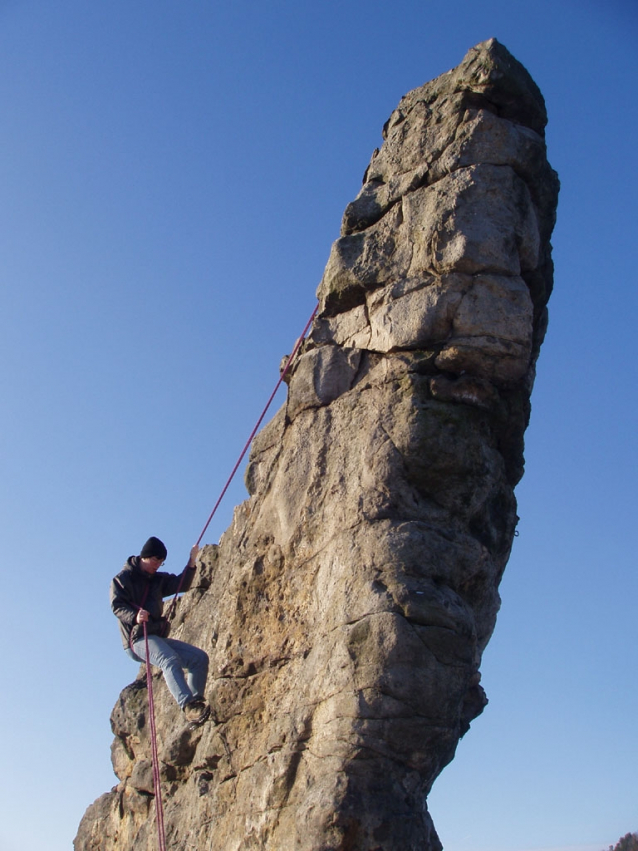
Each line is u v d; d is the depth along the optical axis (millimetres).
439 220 10383
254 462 12008
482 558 9875
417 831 8727
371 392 10422
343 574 9664
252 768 10031
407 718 8844
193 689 10836
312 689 9500
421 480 9828
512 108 10930
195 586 13242
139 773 12953
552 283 11453
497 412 10133
